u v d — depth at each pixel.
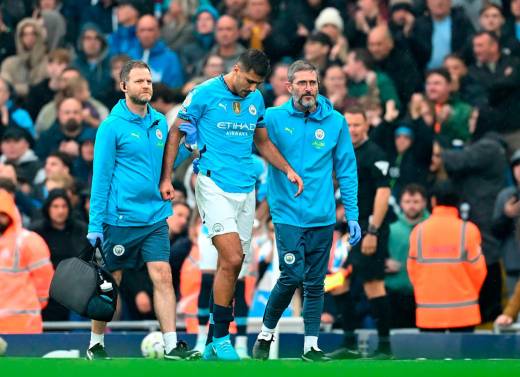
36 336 41.62
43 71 61.00
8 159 53.84
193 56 61.91
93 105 56.28
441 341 42.38
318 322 34.09
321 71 57.75
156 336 39.50
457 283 42.97
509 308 42.38
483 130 53.62
